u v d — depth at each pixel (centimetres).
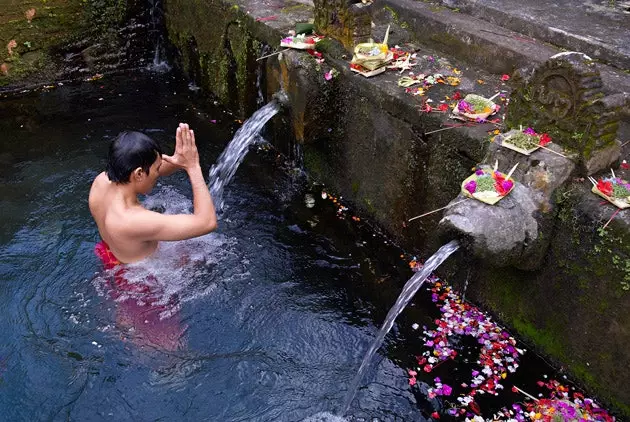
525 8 484
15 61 657
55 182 503
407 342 373
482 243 302
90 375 339
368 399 336
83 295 383
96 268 405
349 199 488
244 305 389
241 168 540
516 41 441
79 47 686
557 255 327
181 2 641
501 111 384
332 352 364
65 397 328
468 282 398
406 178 420
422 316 393
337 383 344
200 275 403
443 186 389
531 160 314
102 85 688
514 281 361
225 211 479
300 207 490
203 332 368
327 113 463
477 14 489
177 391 334
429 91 412
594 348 325
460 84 425
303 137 469
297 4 568
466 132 360
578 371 339
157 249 392
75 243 430
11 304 378
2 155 545
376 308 397
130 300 374
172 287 388
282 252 439
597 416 324
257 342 366
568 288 328
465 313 393
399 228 444
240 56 570
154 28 717
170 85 689
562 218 317
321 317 387
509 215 304
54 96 662
